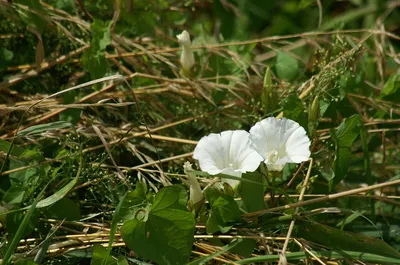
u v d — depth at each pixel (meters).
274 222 1.13
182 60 1.27
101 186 1.18
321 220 1.21
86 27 1.30
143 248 1.08
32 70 1.29
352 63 1.28
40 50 1.26
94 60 1.26
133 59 1.31
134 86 1.30
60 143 1.19
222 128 1.29
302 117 1.20
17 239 1.06
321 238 1.13
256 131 1.12
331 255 1.10
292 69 1.33
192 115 1.29
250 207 1.13
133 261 1.11
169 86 1.28
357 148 1.30
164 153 1.26
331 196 1.13
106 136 1.22
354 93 1.29
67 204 1.15
